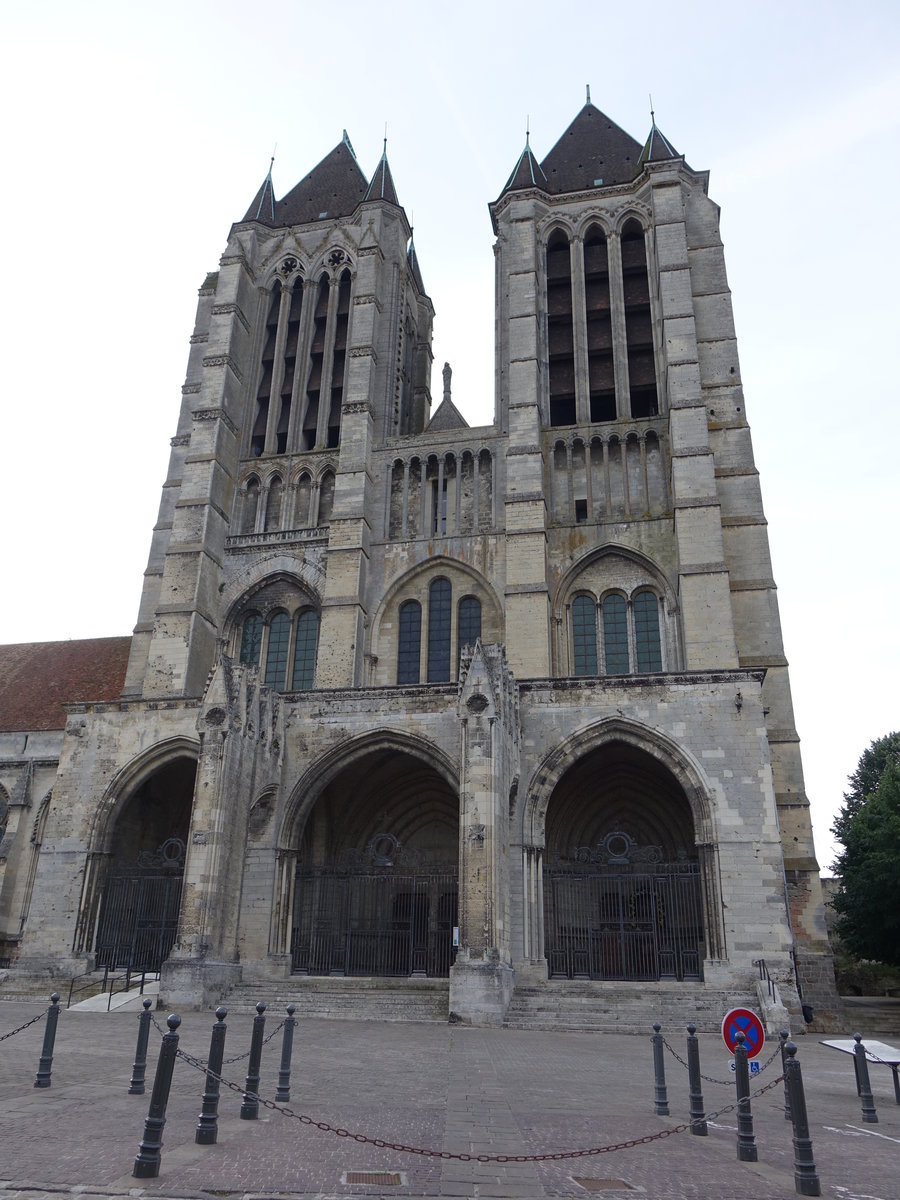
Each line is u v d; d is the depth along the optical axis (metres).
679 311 53.72
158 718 42.44
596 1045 25.67
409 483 56.00
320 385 61.22
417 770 46.03
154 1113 10.15
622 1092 17.23
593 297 60.53
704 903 35.47
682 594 46.78
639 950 41.25
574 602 51.28
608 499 52.91
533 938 36.25
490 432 55.88
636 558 50.69
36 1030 24.59
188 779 47.06
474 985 30.66
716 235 59.09
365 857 45.81
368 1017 31.06
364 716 40.59
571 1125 13.64
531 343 55.47
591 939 37.59
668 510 51.94
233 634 54.56
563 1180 10.61
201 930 33.28
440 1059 21.03
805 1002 39.12
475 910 32.03
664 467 53.12
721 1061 23.11
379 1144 10.19
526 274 58.06
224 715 36.03
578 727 38.72
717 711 37.62
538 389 55.06
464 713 34.72
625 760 43.22
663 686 38.50
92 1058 19.47
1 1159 10.41
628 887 42.81
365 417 56.03
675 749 37.44
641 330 58.75
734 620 48.56
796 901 41.34
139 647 55.25
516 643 47.34
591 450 54.47
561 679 39.56
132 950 39.19
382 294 62.97
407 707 40.31
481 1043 24.92
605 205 62.19
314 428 60.84
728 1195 10.08
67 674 61.53
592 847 44.22
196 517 54.62
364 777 45.78
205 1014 30.94
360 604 51.34
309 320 63.59
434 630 51.94
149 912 43.56
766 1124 15.01
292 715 41.38
